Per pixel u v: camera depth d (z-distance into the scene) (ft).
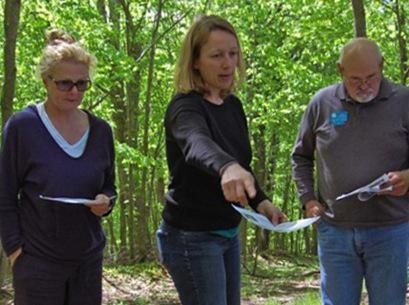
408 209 12.83
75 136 11.14
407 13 51.13
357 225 12.75
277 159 83.56
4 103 26.71
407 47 55.01
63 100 10.83
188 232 9.75
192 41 9.68
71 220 10.84
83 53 10.99
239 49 10.09
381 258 12.75
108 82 46.52
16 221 10.93
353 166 12.67
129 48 54.44
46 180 10.77
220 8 59.36
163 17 56.08
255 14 58.18
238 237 10.44
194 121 8.73
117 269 48.85
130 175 56.54
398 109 12.60
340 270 13.06
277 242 100.27
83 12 46.70
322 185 13.28
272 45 57.57
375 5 49.60
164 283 44.27
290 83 57.98
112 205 11.34
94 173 11.11
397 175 11.89
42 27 43.27
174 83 9.92
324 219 13.26
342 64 12.59
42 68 10.85
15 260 10.94
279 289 42.01
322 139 13.12
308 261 74.13
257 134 72.59
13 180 10.89
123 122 57.98
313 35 55.52
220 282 9.81
